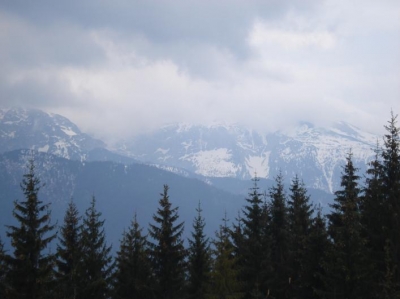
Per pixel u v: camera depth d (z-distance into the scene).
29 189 47.09
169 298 58.94
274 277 57.22
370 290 43.12
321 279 44.94
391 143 47.00
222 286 48.25
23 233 46.06
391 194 45.59
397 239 44.47
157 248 59.53
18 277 45.50
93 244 58.22
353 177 52.88
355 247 43.19
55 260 47.59
